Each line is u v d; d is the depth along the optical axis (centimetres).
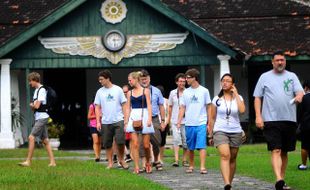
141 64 3117
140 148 1859
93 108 2223
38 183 1460
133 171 1847
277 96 1382
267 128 1388
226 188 1348
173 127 2023
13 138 3095
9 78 3091
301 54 3050
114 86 1869
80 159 2323
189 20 3045
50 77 3475
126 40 3116
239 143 1388
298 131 1792
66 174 1664
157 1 3047
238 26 3259
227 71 3072
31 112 3108
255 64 3291
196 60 3100
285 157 1425
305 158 1828
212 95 3384
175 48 3112
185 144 1997
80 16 3117
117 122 1864
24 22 3316
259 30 3222
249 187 1463
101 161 2200
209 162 2120
